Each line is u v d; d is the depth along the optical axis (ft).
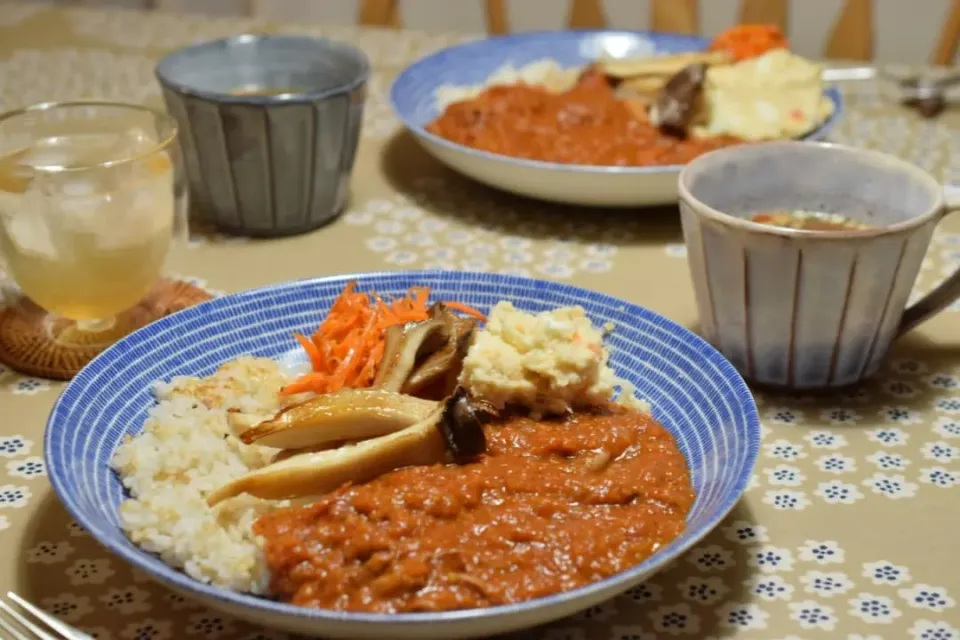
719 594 2.70
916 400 3.52
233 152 4.37
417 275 3.74
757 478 3.14
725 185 3.73
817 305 3.31
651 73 5.57
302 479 2.69
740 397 2.96
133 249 3.63
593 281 4.28
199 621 2.62
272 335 3.57
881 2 8.69
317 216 4.68
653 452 2.95
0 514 2.99
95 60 6.61
